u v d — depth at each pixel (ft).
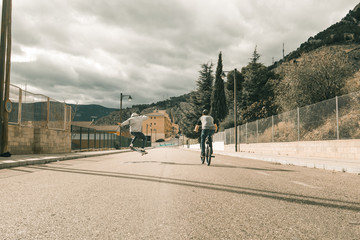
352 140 42.93
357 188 17.98
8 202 13.37
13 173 25.30
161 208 12.40
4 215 11.05
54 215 11.13
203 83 200.95
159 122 512.63
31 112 53.11
